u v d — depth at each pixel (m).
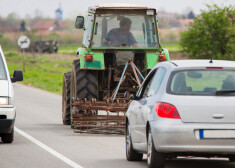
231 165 22.70
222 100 20.03
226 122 19.89
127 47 35.56
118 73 35.56
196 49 143.88
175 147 19.86
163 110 20.20
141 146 22.16
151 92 22.09
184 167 22.06
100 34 35.66
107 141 30.27
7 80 29.77
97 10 35.69
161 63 22.80
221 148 19.73
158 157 20.48
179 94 20.34
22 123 40.03
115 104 32.22
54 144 28.98
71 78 37.38
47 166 22.22
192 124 19.88
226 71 20.92
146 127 21.31
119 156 25.19
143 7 35.81
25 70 130.00
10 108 28.20
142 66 36.03
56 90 79.06
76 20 37.09
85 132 33.31
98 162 23.38
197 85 20.50
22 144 29.00
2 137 29.36
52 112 48.94
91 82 35.12
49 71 135.75
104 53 36.09
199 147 19.77
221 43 144.25
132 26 36.00
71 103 34.81
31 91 75.44
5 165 22.42
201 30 141.75
